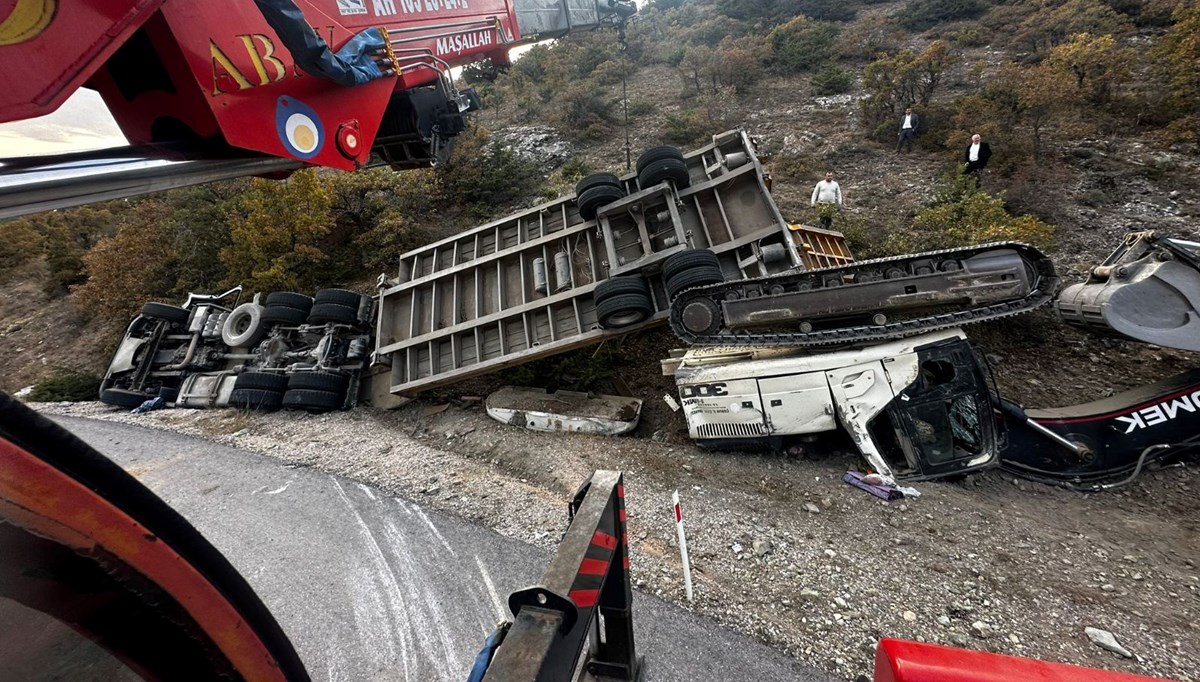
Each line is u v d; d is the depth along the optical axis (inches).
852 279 231.5
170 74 92.5
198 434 335.6
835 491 216.1
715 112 663.1
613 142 649.0
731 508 208.8
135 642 32.2
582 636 72.4
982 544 181.5
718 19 999.0
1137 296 200.4
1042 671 58.4
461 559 192.7
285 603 179.8
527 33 280.7
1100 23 584.1
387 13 160.9
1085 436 216.2
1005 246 210.4
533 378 336.2
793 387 231.0
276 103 112.0
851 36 785.6
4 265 818.8
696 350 272.1
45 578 26.5
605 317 272.7
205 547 35.4
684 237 282.0
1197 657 136.3
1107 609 153.3
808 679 136.4
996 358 284.4
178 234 583.2
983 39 688.4
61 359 586.9
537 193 565.3
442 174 593.6
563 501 224.1
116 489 28.9
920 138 504.1
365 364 382.9
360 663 155.3
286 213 506.6
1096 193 372.8
